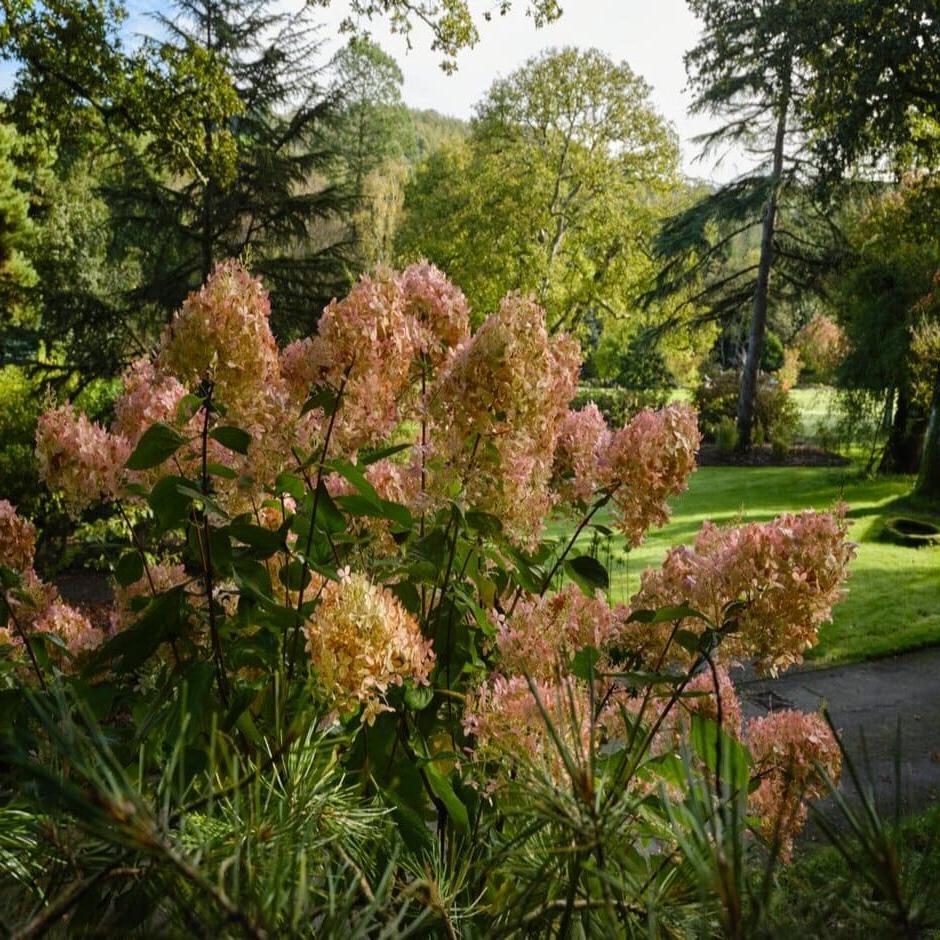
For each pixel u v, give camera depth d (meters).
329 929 0.61
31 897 0.70
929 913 0.57
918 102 12.62
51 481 1.55
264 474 1.46
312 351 1.53
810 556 1.41
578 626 1.60
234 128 13.98
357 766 1.27
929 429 13.30
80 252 21.42
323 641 1.05
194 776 1.00
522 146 21.72
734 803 0.71
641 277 22.70
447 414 1.52
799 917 0.63
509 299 1.50
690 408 1.66
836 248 18.02
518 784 0.80
